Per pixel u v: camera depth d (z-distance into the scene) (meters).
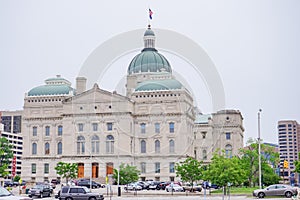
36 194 78.31
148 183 102.06
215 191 88.25
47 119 155.25
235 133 147.38
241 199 65.88
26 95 158.50
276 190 70.12
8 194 36.31
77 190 61.84
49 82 164.38
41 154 154.75
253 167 108.19
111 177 83.25
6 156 158.00
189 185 93.88
